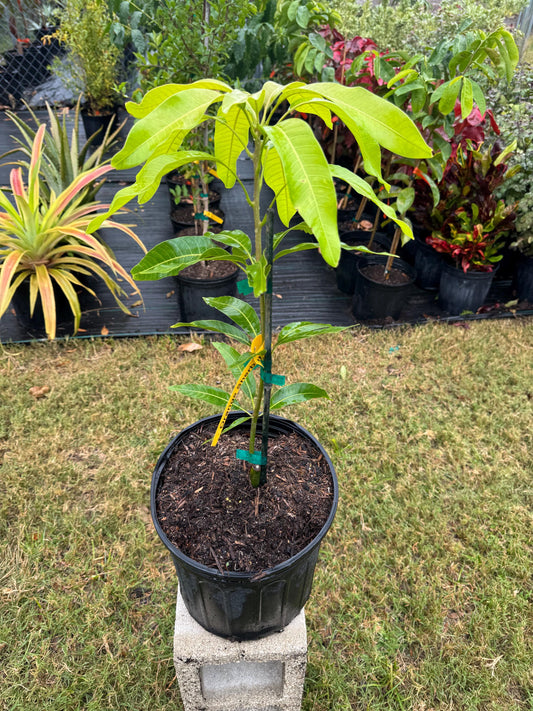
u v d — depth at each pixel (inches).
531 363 122.3
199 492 56.7
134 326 132.6
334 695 65.7
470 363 121.6
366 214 182.7
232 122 42.8
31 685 64.9
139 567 78.0
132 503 86.7
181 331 128.3
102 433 98.9
